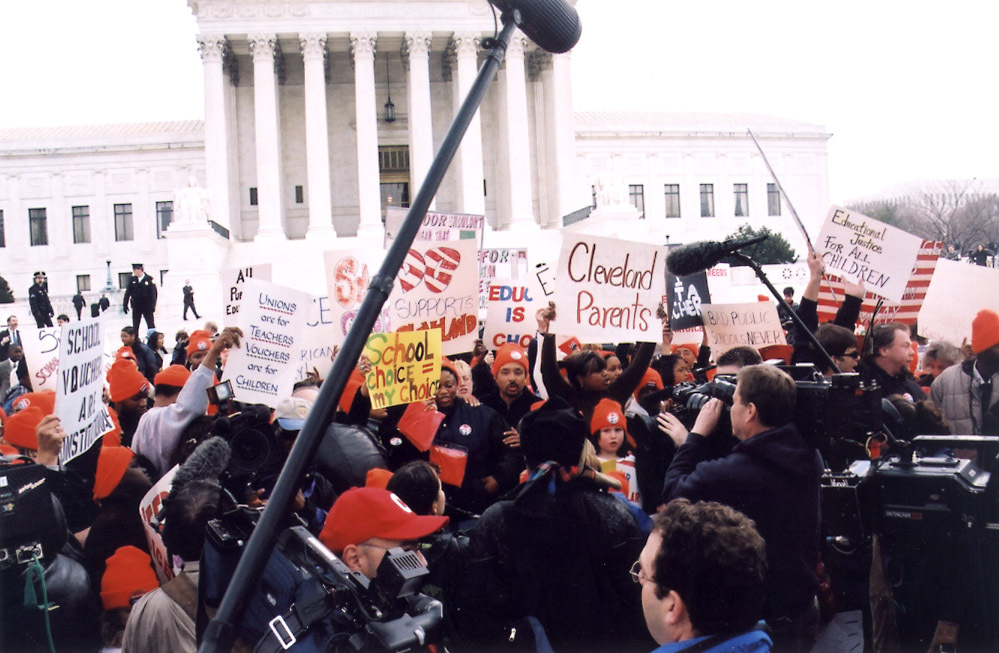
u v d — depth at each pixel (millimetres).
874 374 7371
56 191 65250
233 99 53875
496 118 55438
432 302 8047
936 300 10336
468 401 7250
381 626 2883
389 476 5266
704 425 4922
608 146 70250
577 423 4469
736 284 44406
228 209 49812
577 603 4324
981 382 7926
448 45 52781
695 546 2902
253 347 6980
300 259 48375
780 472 4336
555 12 4070
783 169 73438
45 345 8305
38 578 4391
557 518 4383
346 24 49406
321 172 49500
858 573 5070
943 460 4379
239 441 3932
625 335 8062
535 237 48844
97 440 6062
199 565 3834
